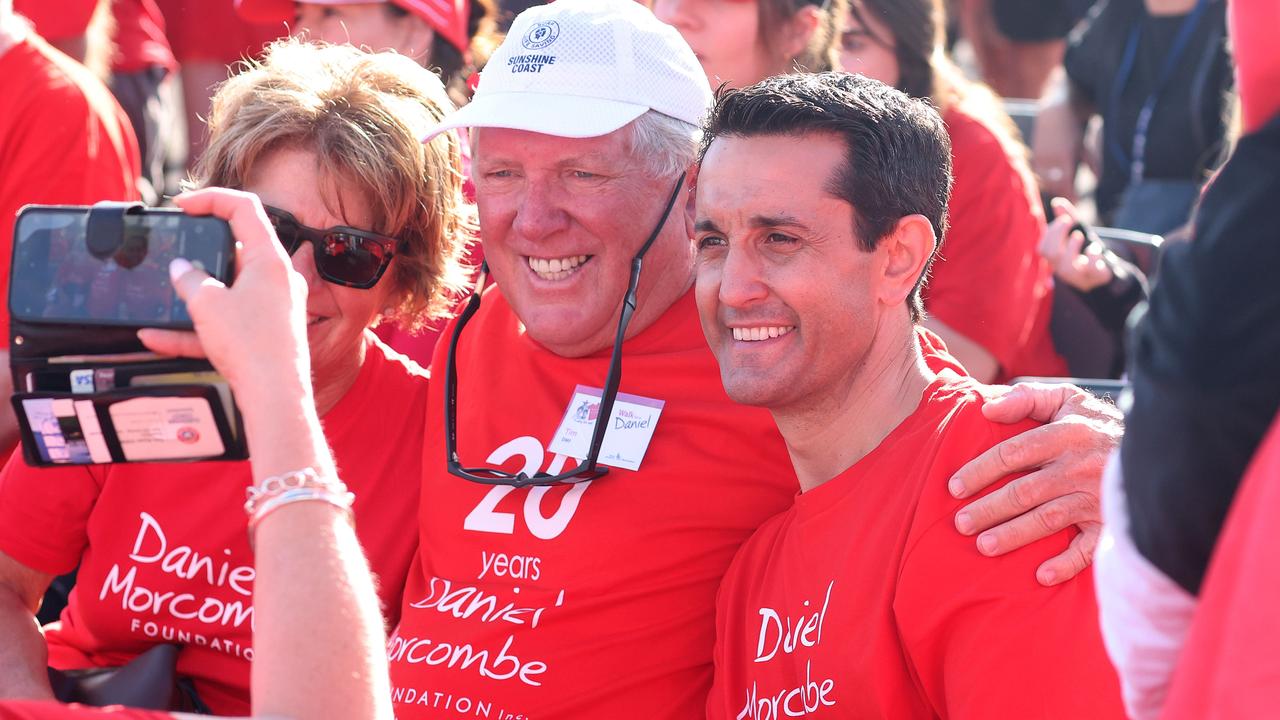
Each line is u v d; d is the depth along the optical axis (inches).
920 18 165.9
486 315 120.6
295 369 61.7
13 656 106.1
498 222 111.3
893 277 88.8
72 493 110.0
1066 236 155.4
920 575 80.9
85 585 110.6
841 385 89.8
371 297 110.6
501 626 103.3
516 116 107.1
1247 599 43.1
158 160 263.7
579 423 109.3
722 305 91.1
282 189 106.5
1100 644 76.4
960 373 103.3
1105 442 81.3
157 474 109.8
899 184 86.7
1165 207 222.4
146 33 256.4
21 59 152.8
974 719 77.5
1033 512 79.4
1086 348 165.3
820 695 86.1
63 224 66.4
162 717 59.6
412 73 115.1
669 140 109.9
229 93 112.3
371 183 106.8
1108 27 236.2
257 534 60.4
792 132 86.6
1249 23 49.8
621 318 105.2
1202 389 48.8
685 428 106.4
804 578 90.1
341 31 167.9
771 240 87.6
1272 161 48.8
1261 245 48.0
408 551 113.7
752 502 104.1
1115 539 55.8
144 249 65.2
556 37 109.6
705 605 103.0
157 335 63.5
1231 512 46.4
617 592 102.6
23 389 66.8
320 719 57.2
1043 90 289.0
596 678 101.7
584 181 108.1
